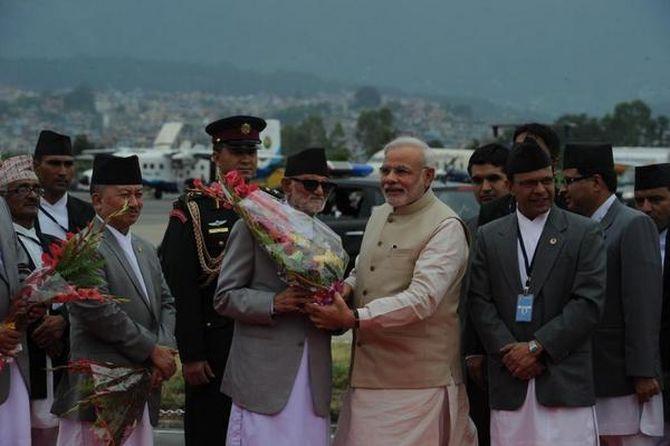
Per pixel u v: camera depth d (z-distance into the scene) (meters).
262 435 7.03
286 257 6.81
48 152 8.96
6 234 7.27
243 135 8.18
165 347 7.55
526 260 7.17
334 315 6.88
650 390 7.51
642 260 7.50
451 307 7.24
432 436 7.16
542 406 7.04
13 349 7.07
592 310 6.97
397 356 7.14
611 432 7.68
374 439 7.13
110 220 7.45
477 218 8.54
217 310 7.22
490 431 7.61
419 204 7.21
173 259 8.12
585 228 7.11
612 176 7.77
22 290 7.09
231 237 7.24
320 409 7.12
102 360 7.35
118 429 7.29
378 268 7.20
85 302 7.14
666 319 8.04
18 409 7.36
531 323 7.08
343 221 19.86
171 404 11.83
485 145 9.05
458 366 7.42
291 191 7.29
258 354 7.07
